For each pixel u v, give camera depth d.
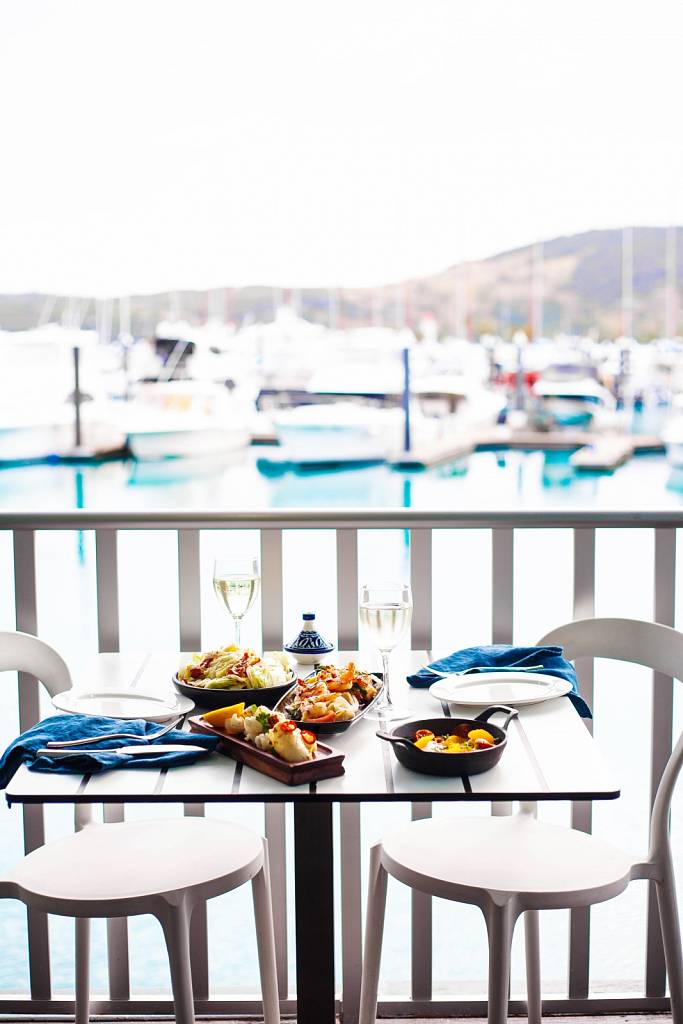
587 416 17.42
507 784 1.10
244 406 17.11
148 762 1.15
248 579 1.49
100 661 1.60
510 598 1.76
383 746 1.22
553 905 1.31
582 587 1.75
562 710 1.35
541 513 1.71
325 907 1.22
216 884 1.36
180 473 16.80
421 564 1.75
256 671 1.35
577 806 1.76
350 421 16.95
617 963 2.04
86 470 16.59
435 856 1.42
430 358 17.86
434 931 2.23
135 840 1.49
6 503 16.38
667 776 1.45
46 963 1.77
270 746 1.14
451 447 17.28
